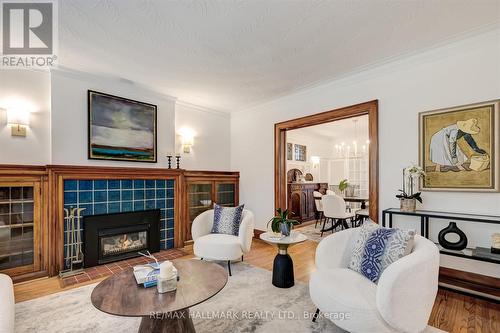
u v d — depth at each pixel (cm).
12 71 285
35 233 281
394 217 292
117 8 199
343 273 187
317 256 204
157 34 236
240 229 309
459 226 251
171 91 392
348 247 213
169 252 374
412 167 264
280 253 261
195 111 462
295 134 708
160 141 399
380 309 143
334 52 272
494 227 232
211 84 364
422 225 255
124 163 359
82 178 308
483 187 236
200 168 466
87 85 325
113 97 346
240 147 499
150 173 368
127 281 173
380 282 148
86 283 266
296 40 248
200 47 261
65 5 195
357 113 331
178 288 163
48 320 198
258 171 464
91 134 325
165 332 156
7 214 270
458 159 250
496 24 223
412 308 147
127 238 349
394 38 245
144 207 364
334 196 489
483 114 237
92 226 313
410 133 282
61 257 291
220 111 500
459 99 251
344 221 531
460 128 249
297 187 617
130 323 195
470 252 226
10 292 167
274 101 436
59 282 269
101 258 321
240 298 232
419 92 276
